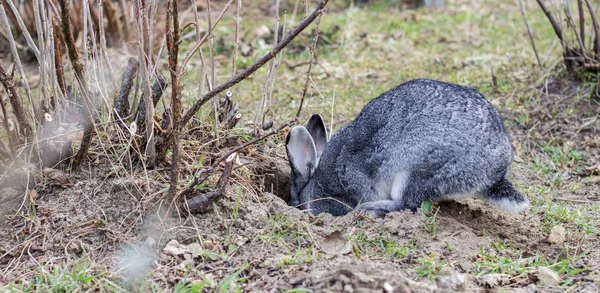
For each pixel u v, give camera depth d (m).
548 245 8.34
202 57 9.14
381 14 18.61
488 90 13.42
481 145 8.45
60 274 7.16
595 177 10.71
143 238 7.78
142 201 8.10
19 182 8.40
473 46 16.14
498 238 8.49
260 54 15.67
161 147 8.52
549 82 13.32
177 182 7.95
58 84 8.78
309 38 16.38
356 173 9.28
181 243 7.81
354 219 8.37
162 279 7.15
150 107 8.00
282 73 14.73
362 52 15.90
